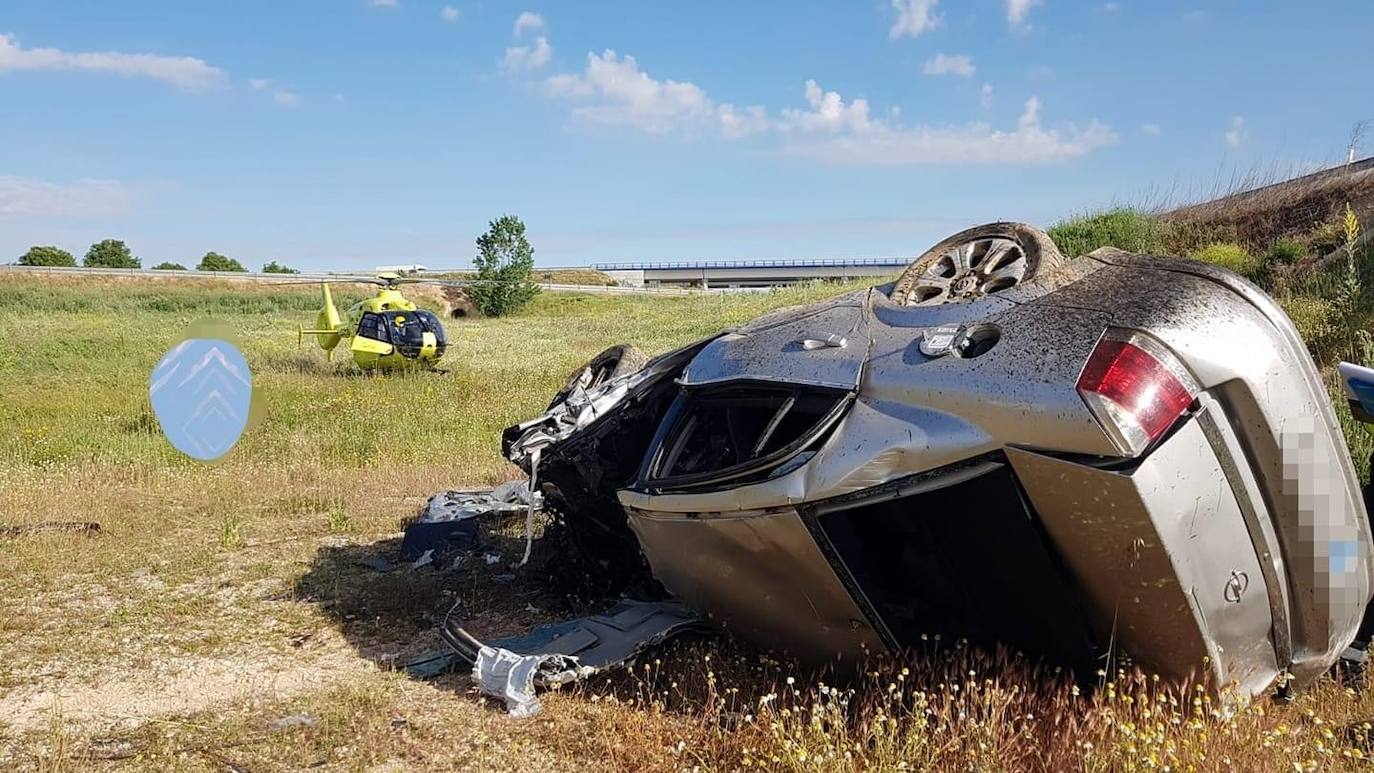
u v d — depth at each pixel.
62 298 51.84
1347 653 3.69
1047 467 2.87
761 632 3.77
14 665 4.58
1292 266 14.20
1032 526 2.98
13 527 7.39
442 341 23.69
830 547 3.24
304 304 57.19
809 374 3.51
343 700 4.02
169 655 4.70
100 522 7.61
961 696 3.15
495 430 12.64
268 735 3.71
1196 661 3.01
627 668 3.98
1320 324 9.30
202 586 5.91
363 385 20.47
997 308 3.40
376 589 5.66
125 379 22.77
